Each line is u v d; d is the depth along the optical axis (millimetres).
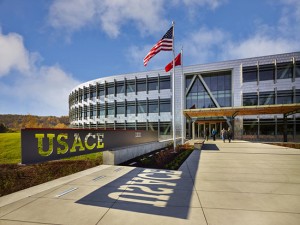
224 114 27781
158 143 17641
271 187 5574
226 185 5770
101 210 3990
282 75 30609
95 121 44938
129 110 40562
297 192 5133
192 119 35125
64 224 3406
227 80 34281
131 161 10469
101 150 9602
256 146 18625
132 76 40625
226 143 22875
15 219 3594
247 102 32156
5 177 7168
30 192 5117
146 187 5566
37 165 9336
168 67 16000
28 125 98250
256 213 3855
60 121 173500
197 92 35812
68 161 10359
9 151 14859
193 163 9523
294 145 21203
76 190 5285
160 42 14281
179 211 3943
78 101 51688
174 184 5871
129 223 3443
